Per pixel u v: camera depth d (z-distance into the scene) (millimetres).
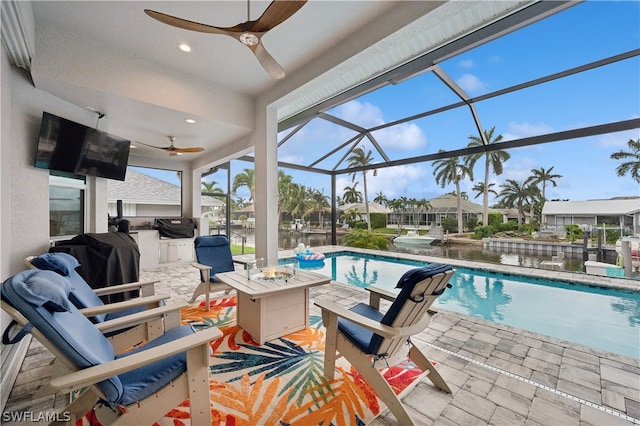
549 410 1569
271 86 3990
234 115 4121
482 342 2412
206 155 6195
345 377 1896
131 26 2695
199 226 6664
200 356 1314
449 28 2756
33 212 2855
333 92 4324
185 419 1503
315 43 3021
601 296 4004
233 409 1577
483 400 1661
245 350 2283
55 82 2721
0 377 1709
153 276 5113
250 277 2732
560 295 4129
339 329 1810
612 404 1613
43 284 1035
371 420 1514
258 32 1948
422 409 1582
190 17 2588
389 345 1576
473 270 5395
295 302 2625
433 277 1404
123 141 4055
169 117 3793
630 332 2963
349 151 8062
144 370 1302
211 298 3713
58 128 3010
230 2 2406
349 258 7617
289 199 9258
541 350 2268
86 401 1361
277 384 1817
